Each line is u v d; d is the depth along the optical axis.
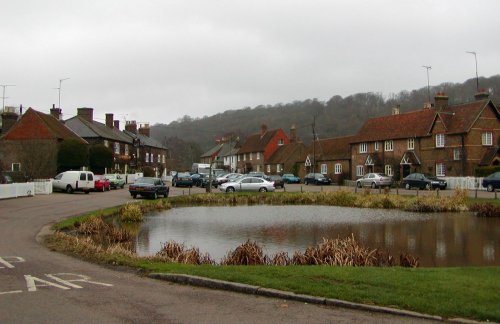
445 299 8.88
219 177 58.25
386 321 8.04
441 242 20.80
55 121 61.81
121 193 45.66
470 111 53.03
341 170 71.19
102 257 13.34
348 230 24.28
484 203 32.53
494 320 7.96
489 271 11.55
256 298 9.41
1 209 27.80
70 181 44.56
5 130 60.66
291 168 85.69
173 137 120.06
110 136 70.06
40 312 8.22
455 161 52.47
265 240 20.88
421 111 60.34
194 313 8.36
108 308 8.54
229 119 119.62
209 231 23.50
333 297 9.10
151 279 11.02
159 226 25.30
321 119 106.31
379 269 11.55
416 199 35.56
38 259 13.23
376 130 65.06
